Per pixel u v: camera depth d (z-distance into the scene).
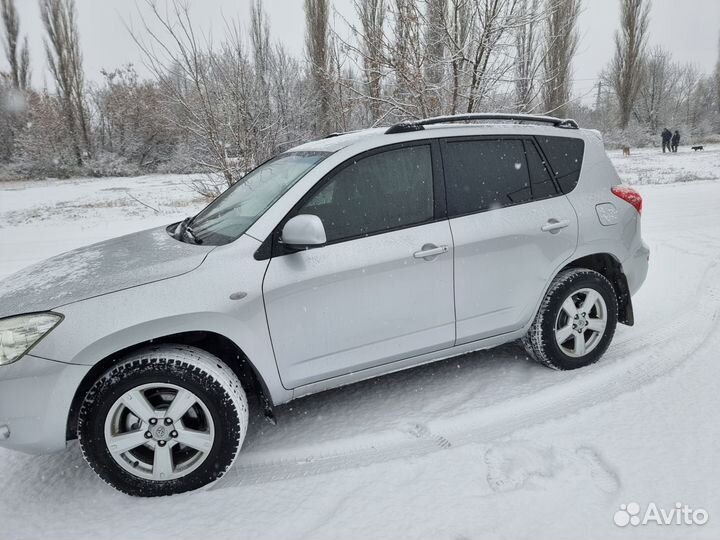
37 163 32.44
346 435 3.08
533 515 2.28
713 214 9.47
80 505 2.65
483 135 3.37
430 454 2.80
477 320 3.29
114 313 2.50
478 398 3.37
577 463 2.63
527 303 3.43
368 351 3.01
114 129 35.41
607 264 3.78
